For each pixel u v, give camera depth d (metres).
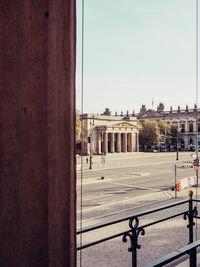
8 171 1.16
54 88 1.29
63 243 1.34
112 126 83.75
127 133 94.75
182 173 33.81
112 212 14.15
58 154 1.32
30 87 1.23
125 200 17.36
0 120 1.15
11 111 1.18
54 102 1.29
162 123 97.81
